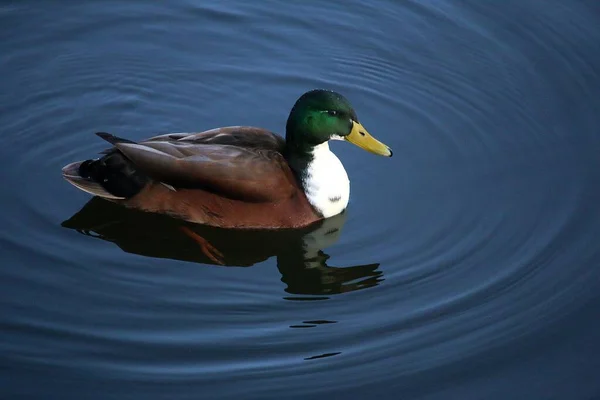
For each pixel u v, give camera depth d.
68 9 17.19
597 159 14.84
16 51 16.36
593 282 12.66
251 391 10.99
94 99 15.73
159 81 16.14
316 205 13.52
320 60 16.64
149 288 12.52
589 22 17.28
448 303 12.32
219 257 13.16
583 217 13.76
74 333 11.70
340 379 11.20
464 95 16.05
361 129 13.58
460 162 14.84
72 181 13.36
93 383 11.01
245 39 16.97
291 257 13.21
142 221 13.59
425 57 16.75
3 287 12.37
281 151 13.60
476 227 13.59
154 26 17.11
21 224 13.41
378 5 17.72
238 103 15.86
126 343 11.59
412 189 14.34
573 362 11.56
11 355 11.34
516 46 16.89
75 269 12.73
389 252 13.21
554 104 15.85
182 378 11.12
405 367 11.39
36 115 15.33
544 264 12.97
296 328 11.94
